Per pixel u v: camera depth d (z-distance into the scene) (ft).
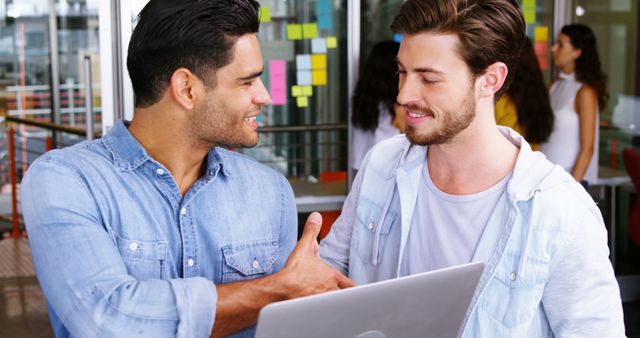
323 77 13.46
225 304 3.80
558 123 13.09
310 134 13.61
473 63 4.17
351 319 3.40
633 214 12.80
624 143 14.65
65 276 3.76
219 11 3.89
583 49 12.86
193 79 3.96
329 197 13.08
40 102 20.33
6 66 20.02
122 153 4.17
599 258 4.28
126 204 4.11
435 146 4.61
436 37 4.14
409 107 4.30
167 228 4.23
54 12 19.90
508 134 4.74
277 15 13.14
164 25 3.92
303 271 3.92
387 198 4.92
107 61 11.14
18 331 12.33
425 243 4.74
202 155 4.28
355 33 13.19
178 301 3.72
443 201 4.63
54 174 3.96
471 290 3.82
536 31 14.16
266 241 4.55
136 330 3.68
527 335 4.46
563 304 4.36
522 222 4.38
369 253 5.02
